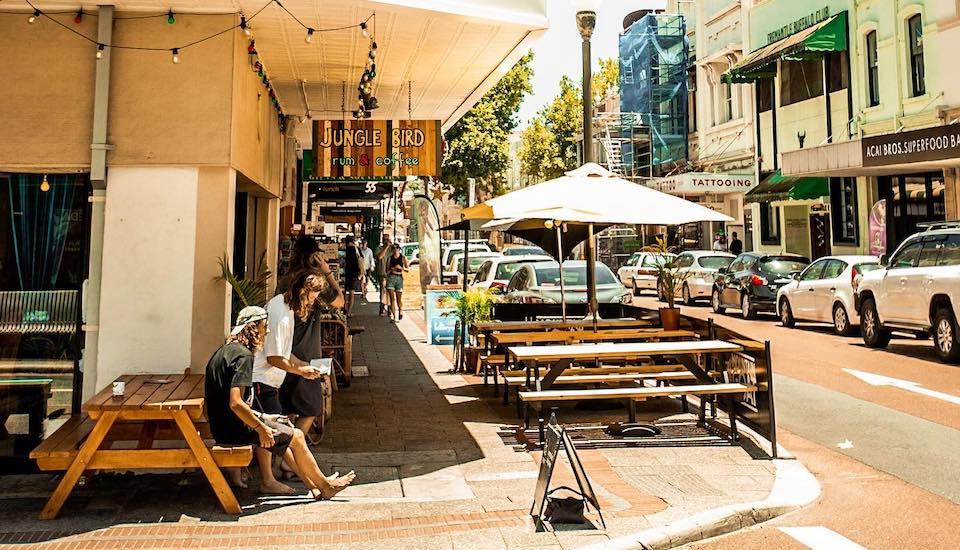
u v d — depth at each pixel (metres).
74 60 6.74
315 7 6.96
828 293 16.44
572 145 48.06
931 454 7.17
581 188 8.59
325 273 6.57
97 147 6.62
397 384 10.95
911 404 9.27
